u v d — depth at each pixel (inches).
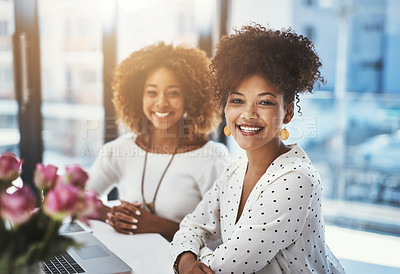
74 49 127.6
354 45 161.3
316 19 163.0
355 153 150.6
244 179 51.9
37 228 32.0
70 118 130.2
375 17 158.9
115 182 76.1
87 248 57.4
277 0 145.2
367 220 142.5
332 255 52.4
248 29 48.4
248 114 46.8
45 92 128.8
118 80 75.1
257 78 46.2
